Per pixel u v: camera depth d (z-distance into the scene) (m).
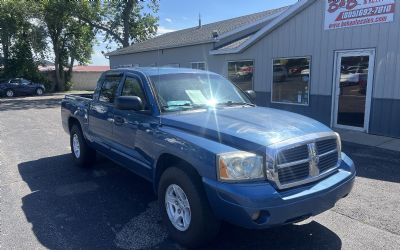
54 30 36.00
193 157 3.47
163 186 3.91
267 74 13.23
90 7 33.38
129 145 4.78
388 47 9.36
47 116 15.16
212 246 3.76
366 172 6.26
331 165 3.82
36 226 4.21
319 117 11.45
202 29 23.20
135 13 34.47
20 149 8.40
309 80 11.59
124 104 4.33
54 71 38.94
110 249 3.69
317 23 11.10
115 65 28.31
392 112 9.47
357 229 4.11
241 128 3.62
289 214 3.22
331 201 3.57
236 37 17.61
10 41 34.84
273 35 12.69
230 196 3.16
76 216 4.50
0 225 4.24
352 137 9.47
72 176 6.16
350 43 10.25
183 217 3.73
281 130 3.59
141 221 4.36
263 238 3.92
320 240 3.87
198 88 4.91
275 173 3.24
